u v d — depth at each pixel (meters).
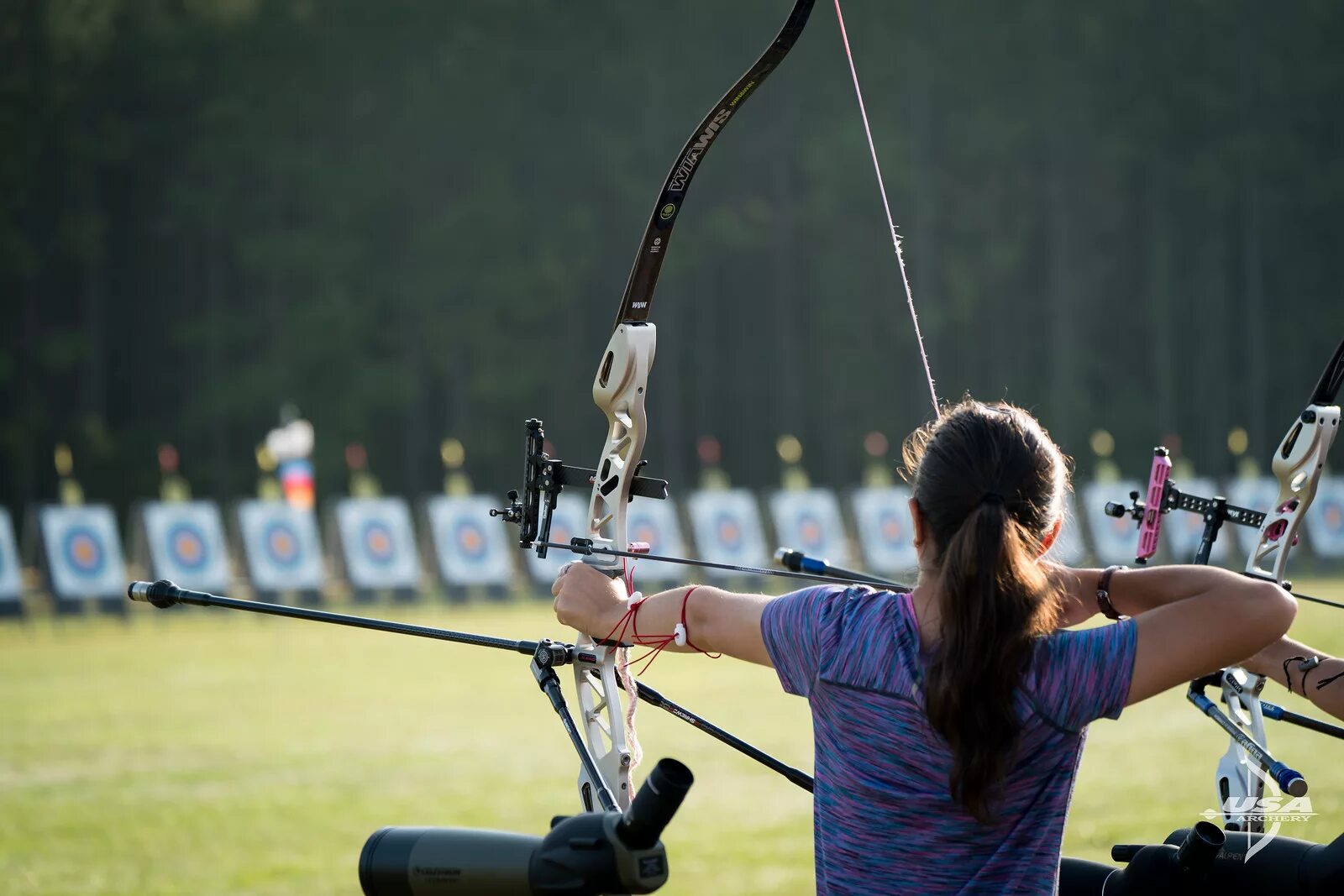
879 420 84.94
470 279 81.38
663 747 19.34
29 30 78.81
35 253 78.75
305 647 34.44
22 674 28.98
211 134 81.56
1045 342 88.50
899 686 4.74
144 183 81.50
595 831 4.74
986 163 86.62
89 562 42.97
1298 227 90.12
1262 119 90.12
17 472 75.50
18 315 77.75
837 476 84.12
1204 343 89.50
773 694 24.84
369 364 80.06
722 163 85.00
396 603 46.94
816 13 85.31
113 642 35.94
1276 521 7.07
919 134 85.69
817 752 4.99
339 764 18.89
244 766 18.83
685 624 5.43
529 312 81.38
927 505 4.85
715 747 19.30
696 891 12.21
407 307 81.19
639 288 6.53
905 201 84.62
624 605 5.73
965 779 4.55
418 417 81.31
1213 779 16.16
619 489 6.51
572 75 84.19
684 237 83.62
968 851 4.70
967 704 4.55
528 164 83.38
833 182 83.50
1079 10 87.62
